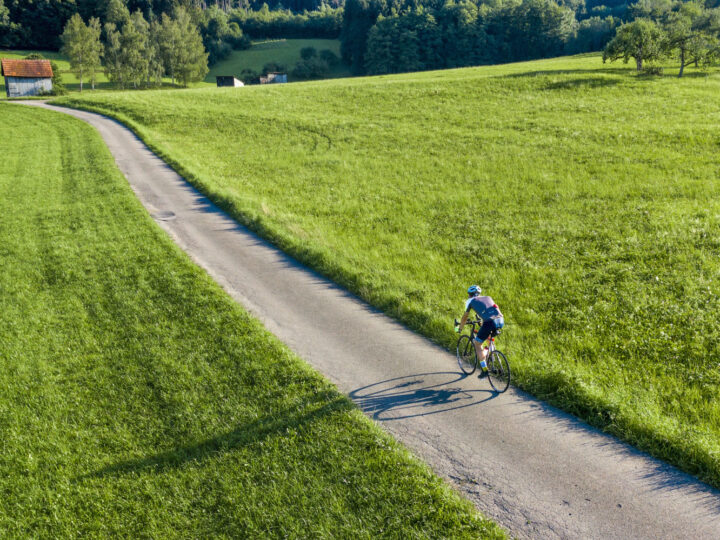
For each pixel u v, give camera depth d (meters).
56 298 16.78
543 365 11.41
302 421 10.16
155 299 16.14
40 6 146.75
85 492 9.03
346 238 21.03
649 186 23.70
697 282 14.59
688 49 51.41
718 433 8.95
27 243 21.47
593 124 36.62
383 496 8.16
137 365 12.77
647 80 48.78
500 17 154.62
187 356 12.93
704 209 19.77
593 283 15.42
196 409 10.94
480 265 17.72
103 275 18.11
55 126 49.41
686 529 7.20
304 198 27.05
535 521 7.53
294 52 177.38
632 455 8.81
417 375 11.76
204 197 28.16
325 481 8.62
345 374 11.91
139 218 23.62
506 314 14.34
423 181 28.55
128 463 9.63
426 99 50.56
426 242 20.12
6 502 9.02
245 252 20.42
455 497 7.95
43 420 11.07
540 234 19.72
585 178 26.19
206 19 174.38
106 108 57.44
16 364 13.22
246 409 10.72
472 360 12.23
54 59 141.00
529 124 38.62
